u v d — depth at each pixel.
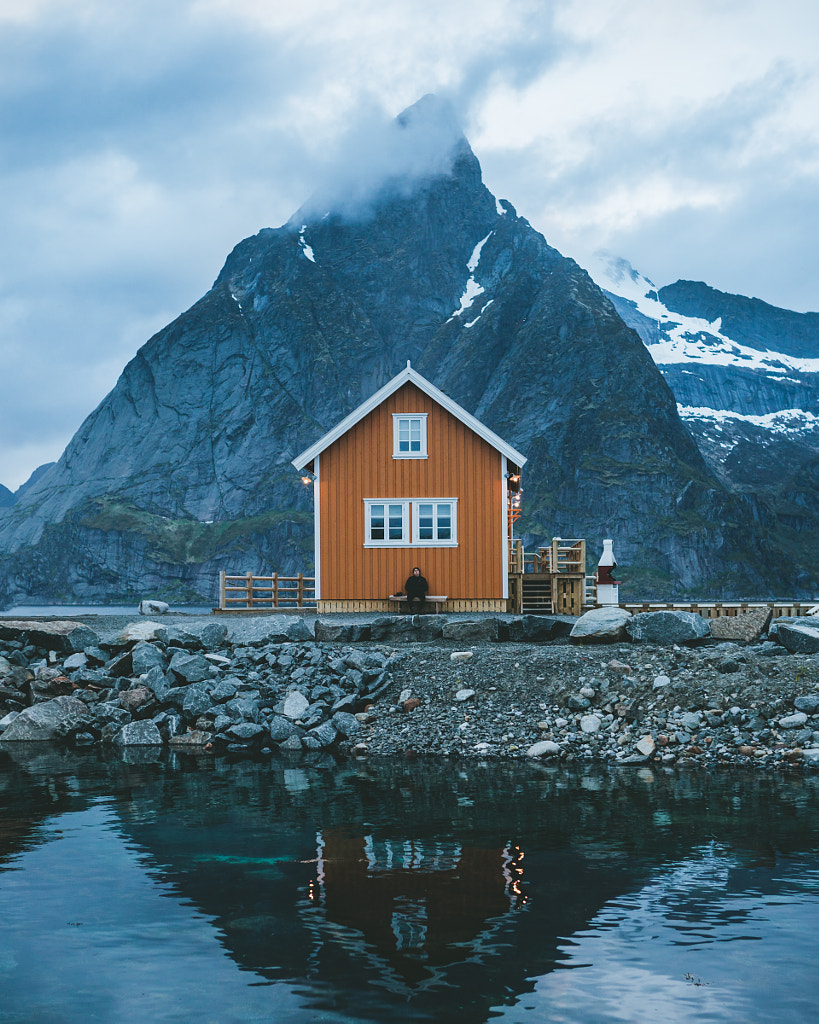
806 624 20.78
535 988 5.97
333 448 33.69
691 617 20.70
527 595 34.22
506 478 33.59
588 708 16.73
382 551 33.34
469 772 13.85
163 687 19.08
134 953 6.65
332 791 12.46
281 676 19.67
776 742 14.73
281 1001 5.82
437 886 8.09
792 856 8.95
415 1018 5.57
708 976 6.15
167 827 10.45
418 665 19.94
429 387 33.66
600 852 9.14
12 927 7.20
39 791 12.68
